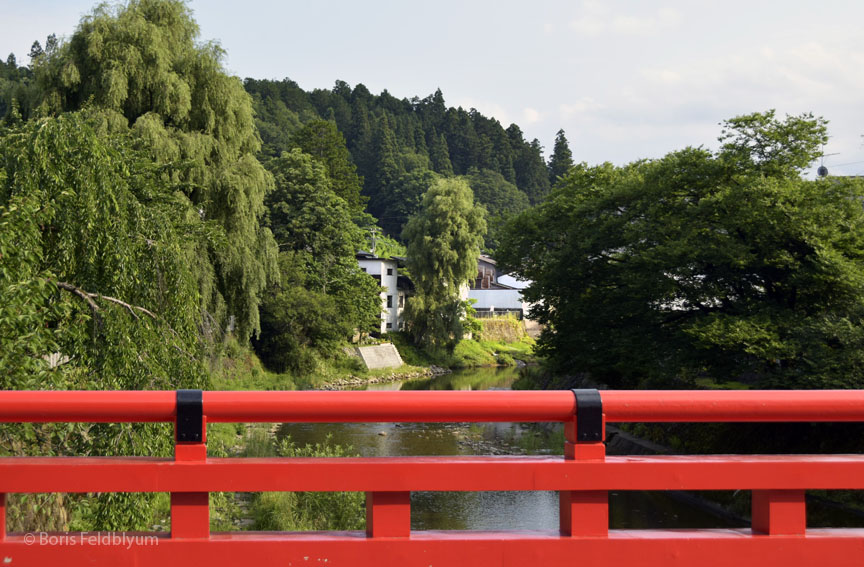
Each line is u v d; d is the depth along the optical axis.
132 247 8.60
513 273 27.97
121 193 8.66
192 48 21.75
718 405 1.83
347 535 1.80
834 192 19.31
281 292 46.53
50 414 1.76
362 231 70.69
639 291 21.08
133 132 18.77
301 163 55.38
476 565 1.76
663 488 1.79
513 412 1.80
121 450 7.11
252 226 22.47
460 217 58.66
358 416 1.79
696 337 19.09
